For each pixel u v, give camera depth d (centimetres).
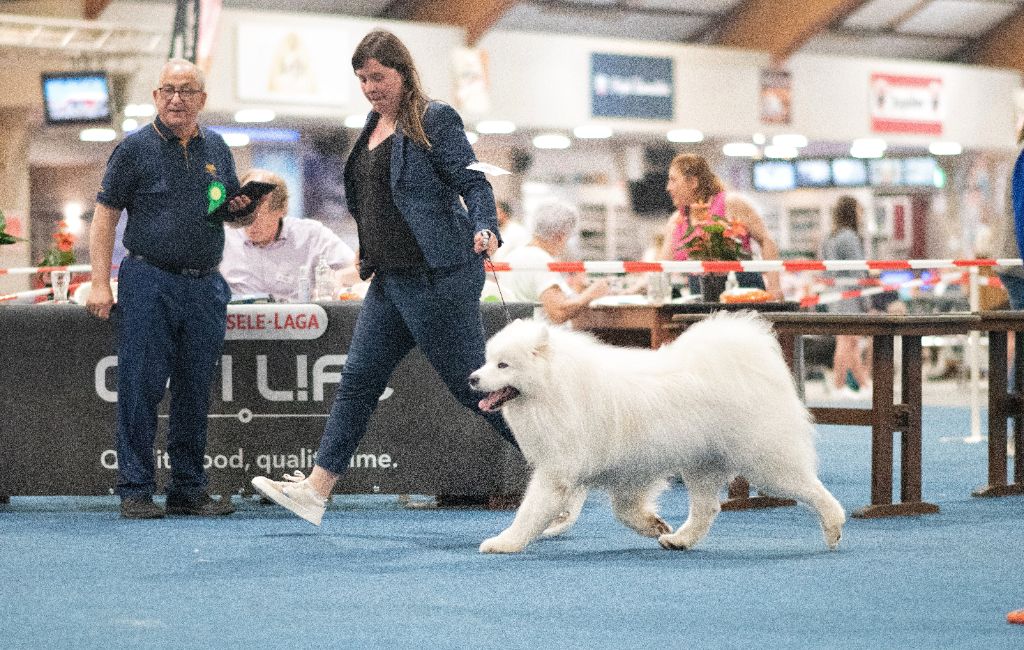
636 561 661
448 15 3078
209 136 862
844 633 483
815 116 3506
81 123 2580
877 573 620
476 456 896
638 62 3262
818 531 780
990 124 3806
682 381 677
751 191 3625
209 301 862
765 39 3431
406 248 735
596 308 1085
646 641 470
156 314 849
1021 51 3819
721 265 1055
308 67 2820
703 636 478
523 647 461
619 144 3466
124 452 860
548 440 665
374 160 743
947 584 589
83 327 916
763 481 694
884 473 847
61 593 577
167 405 922
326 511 887
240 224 851
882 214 3675
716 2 3438
